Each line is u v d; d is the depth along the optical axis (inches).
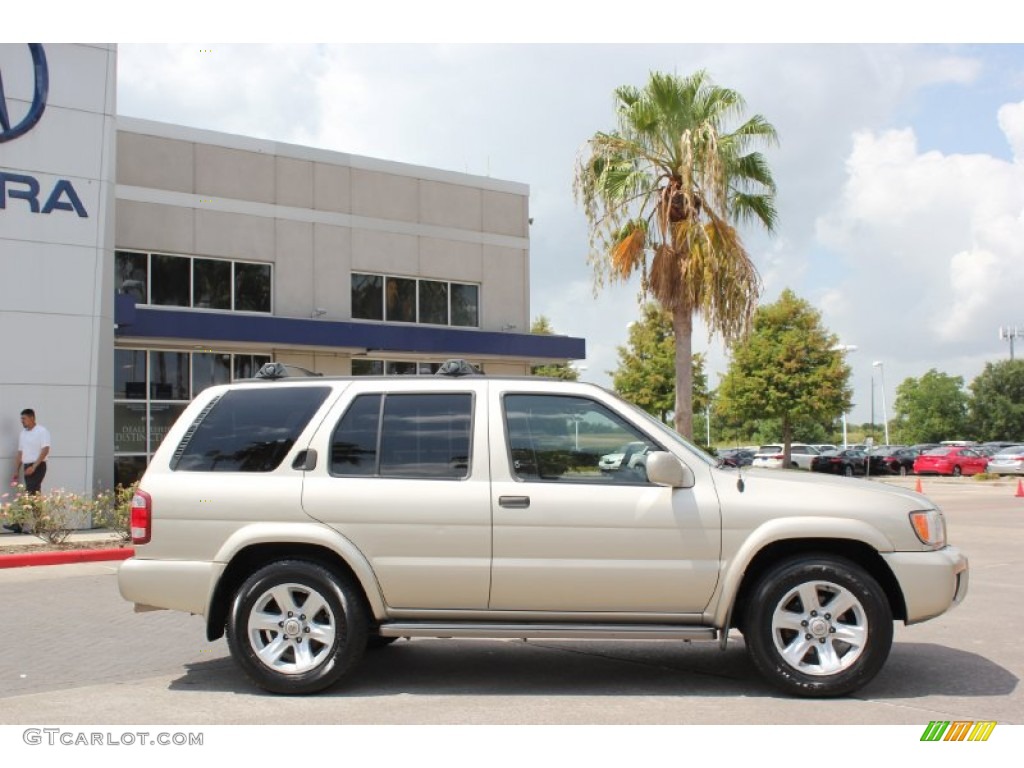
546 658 283.1
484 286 1007.0
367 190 929.5
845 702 228.7
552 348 996.6
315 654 238.5
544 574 232.1
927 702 228.5
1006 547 568.4
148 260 806.5
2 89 600.1
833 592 229.9
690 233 729.0
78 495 599.5
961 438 3400.6
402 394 246.7
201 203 831.1
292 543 239.5
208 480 242.1
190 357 821.2
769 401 1635.1
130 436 784.9
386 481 238.4
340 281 907.4
